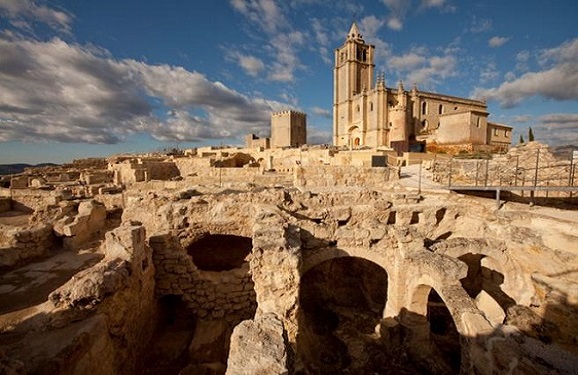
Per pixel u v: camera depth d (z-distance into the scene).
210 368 8.86
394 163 31.88
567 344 7.50
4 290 9.21
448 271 8.32
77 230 13.13
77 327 6.79
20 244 11.34
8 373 4.65
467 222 13.34
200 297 11.22
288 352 4.61
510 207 12.81
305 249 10.82
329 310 13.55
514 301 10.61
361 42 76.19
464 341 7.04
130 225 10.16
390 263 10.83
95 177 32.31
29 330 6.76
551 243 9.98
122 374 8.02
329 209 12.70
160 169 37.22
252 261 7.99
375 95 65.88
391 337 9.85
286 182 24.31
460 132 55.25
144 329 9.76
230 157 45.28
